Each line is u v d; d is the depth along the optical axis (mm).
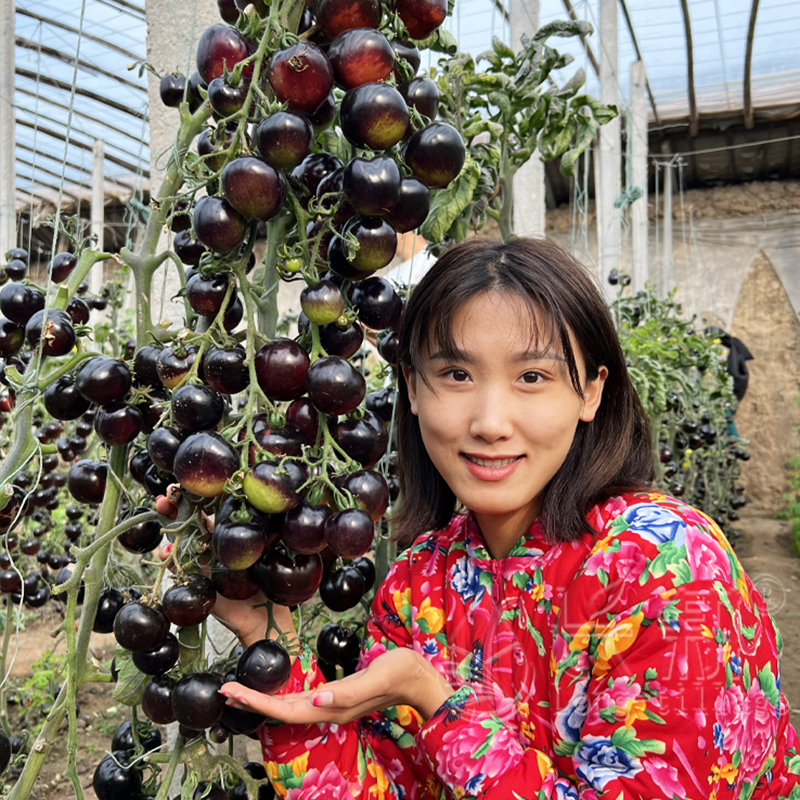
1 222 3516
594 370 996
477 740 917
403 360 1063
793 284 9492
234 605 932
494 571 1056
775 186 9617
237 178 834
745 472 9375
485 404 924
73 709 954
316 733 989
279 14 903
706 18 7148
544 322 916
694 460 5762
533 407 930
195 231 891
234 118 870
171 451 890
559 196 9781
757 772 913
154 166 1949
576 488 992
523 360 917
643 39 7559
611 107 1803
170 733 1896
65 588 937
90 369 958
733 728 838
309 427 921
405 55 1010
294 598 860
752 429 9414
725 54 7672
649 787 822
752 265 9641
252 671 850
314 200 902
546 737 973
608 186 5289
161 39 1919
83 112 7258
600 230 5336
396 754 1113
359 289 1018
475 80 1710
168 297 2031
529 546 1016
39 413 1956
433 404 964
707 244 9781
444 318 930
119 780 1011
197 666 909
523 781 894
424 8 996
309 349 978
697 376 5605
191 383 866
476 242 990
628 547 905
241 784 1124
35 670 3080
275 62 853
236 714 900
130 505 1135
